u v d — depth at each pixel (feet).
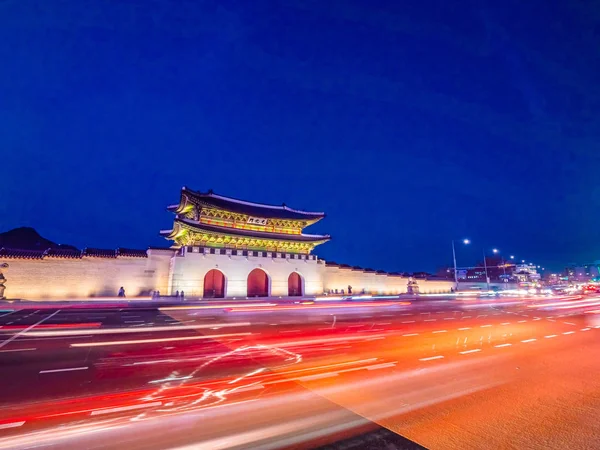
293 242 148.36
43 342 41.47
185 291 119.44
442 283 193.98
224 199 147.02
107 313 78.23
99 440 16.49
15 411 19.95
